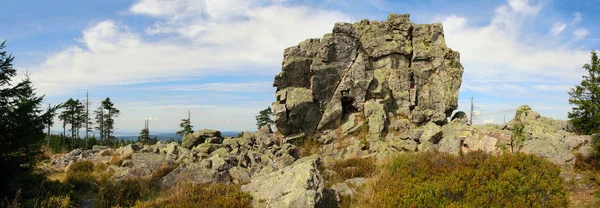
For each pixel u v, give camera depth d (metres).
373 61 34.91
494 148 19.48
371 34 35.47
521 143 19.38
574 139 18.33
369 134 28.94
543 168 11.56
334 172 16.47
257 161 22.80
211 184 14.90
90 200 13.52
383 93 32.50
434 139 24.77
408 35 35.25
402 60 34.44
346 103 33.03
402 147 24.31
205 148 26.53
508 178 10.70
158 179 16.27
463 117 33.19
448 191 10.27
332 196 11.95
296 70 32.44
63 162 24.22
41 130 13.64
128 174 17.83
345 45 32.00
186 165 16.73
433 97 32.78
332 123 31.30
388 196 10.52
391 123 30.58
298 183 11.12
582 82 22.28
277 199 10.91
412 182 11.56
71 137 61.41
